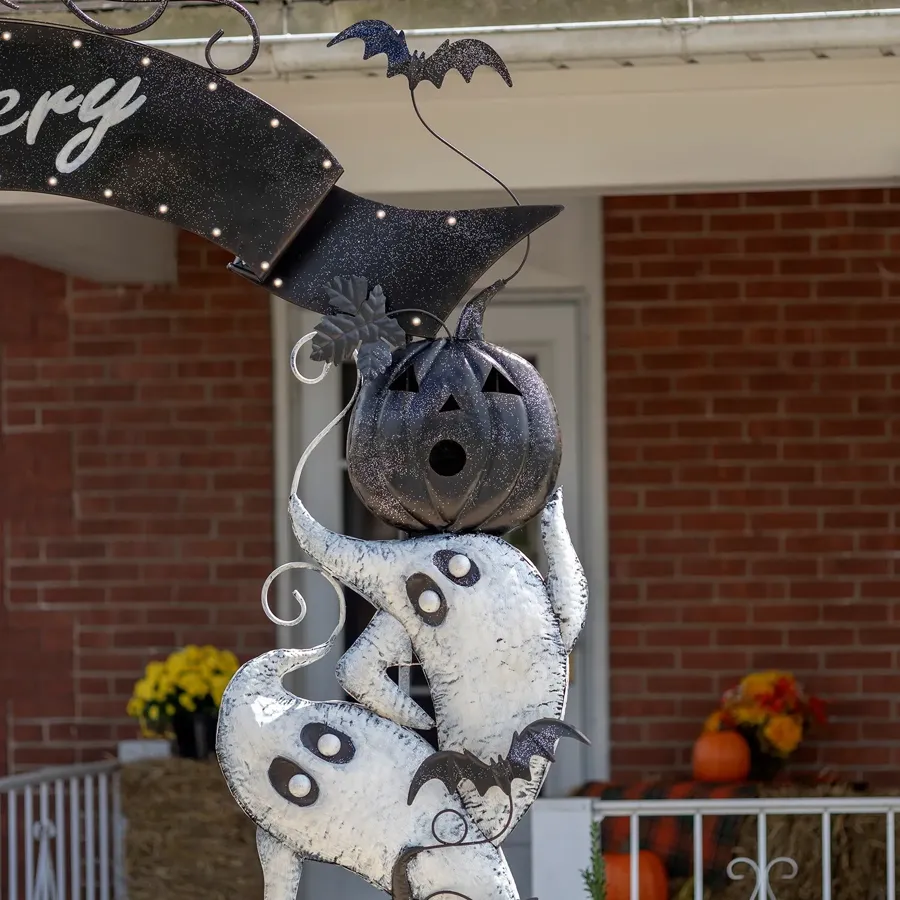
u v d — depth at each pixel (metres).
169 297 10.49
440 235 3.88
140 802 9.13
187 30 6.45
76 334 10.52
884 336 10.05
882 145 6.62
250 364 10.45
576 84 6.63
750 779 9.37
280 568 3.79
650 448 10.16
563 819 7.63
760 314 10.12
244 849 9.10
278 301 10.39
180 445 10.47
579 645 10.15
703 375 10.14
